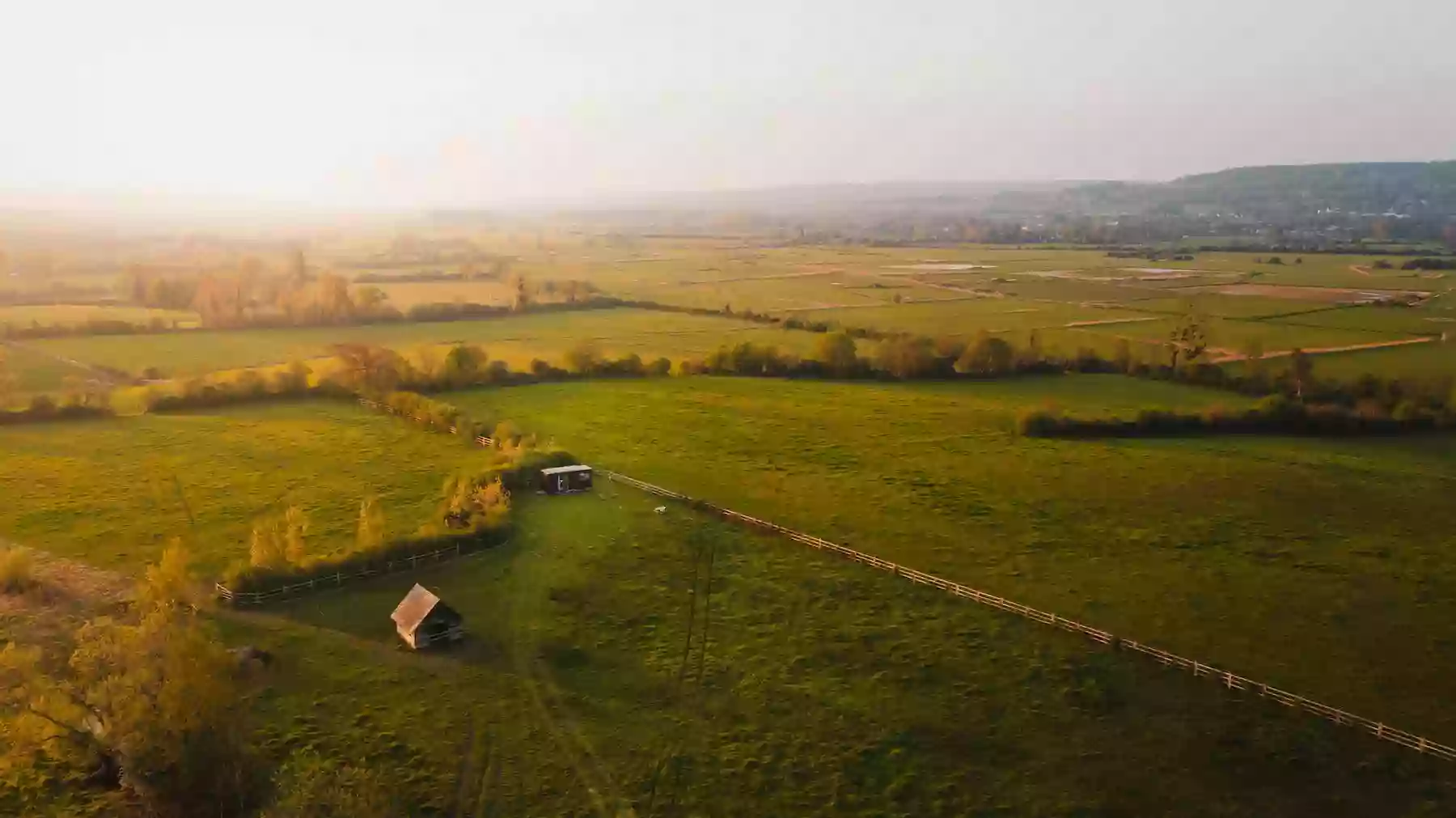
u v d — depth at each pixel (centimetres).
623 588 6131
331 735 4488
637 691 4966
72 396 10238
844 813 4097
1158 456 9169
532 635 5491
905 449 9419
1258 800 4219
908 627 5706
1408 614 5909
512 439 9062
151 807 3919
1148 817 4106
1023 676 5178
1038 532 7238
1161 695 5022
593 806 4100
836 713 4816
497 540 6756
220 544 6738
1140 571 6531
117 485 7962
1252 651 5462
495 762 4353
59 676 4794
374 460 8794
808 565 6569
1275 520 7475
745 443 9556
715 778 4297
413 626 5275
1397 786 4309
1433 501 7906
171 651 4069
